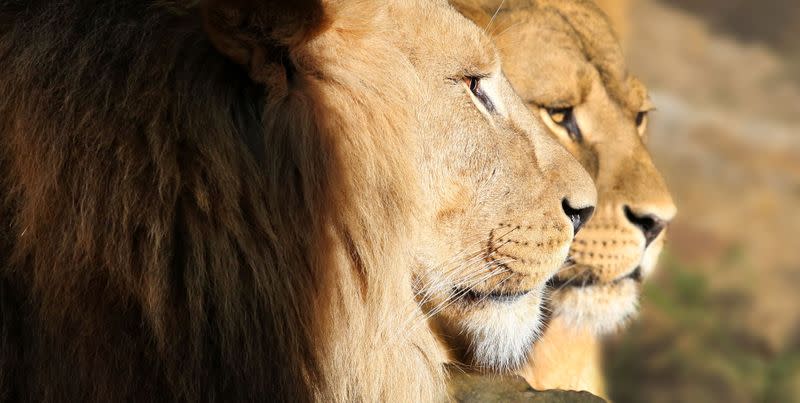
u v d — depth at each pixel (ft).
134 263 21.01
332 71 22.47
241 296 21.70
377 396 23.17
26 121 20.97
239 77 21.94
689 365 59.72
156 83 21.24
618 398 58.08
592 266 31.40
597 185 31.71
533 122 25.99
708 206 76.33
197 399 21.47
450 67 24.08
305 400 22.41
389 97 22.95
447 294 24.56
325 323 22.49
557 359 32.58
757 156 83.05
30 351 21.08
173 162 21.12
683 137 83.97
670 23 100.99
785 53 99.14
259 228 21.79
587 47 32.68
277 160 22.00
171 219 21.15
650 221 31.99
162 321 21.11
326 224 22.22
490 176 24.62
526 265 24.98
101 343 20.93
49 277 20.76
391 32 23.47
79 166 20.80
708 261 69.87
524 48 31.24
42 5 21.62
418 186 23.50
